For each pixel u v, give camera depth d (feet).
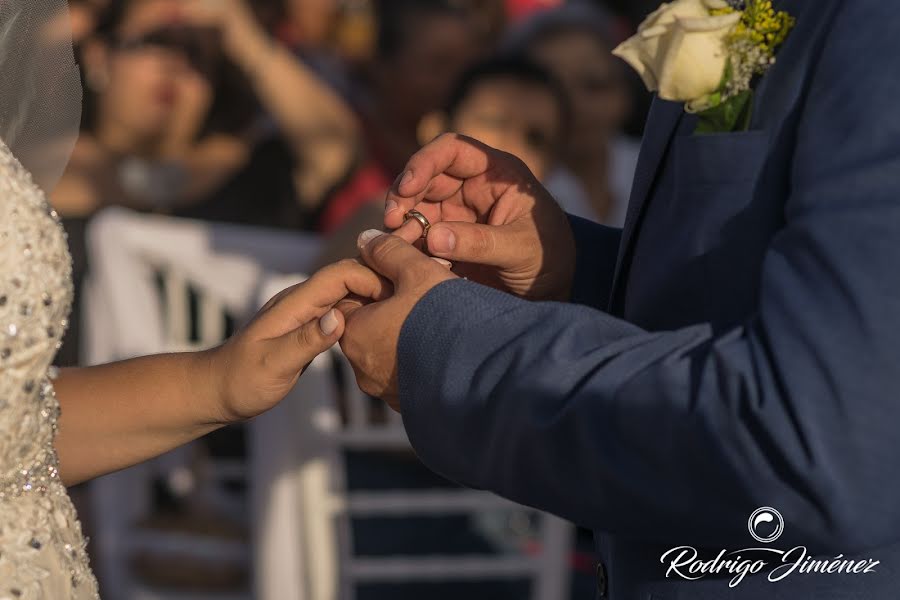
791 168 8.09
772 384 7.34
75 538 10.11
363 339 9.12
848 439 7.15
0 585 9.11
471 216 11.25
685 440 7.59
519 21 29.96
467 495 20.48
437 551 20.90
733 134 8.45
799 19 8.45
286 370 10.14
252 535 20.18
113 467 10.82
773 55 8.54
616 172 29.58
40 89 10.59
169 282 20.72
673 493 7.72
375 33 30.66
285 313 10.08
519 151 22.56
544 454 8.06
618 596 9.33
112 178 27.09
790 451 7.23
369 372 9.18
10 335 8.81
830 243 7.32
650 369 7.86
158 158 27.71
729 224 8.47
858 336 7.13
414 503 20.15
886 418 7.11
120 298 20.33
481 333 8.48
